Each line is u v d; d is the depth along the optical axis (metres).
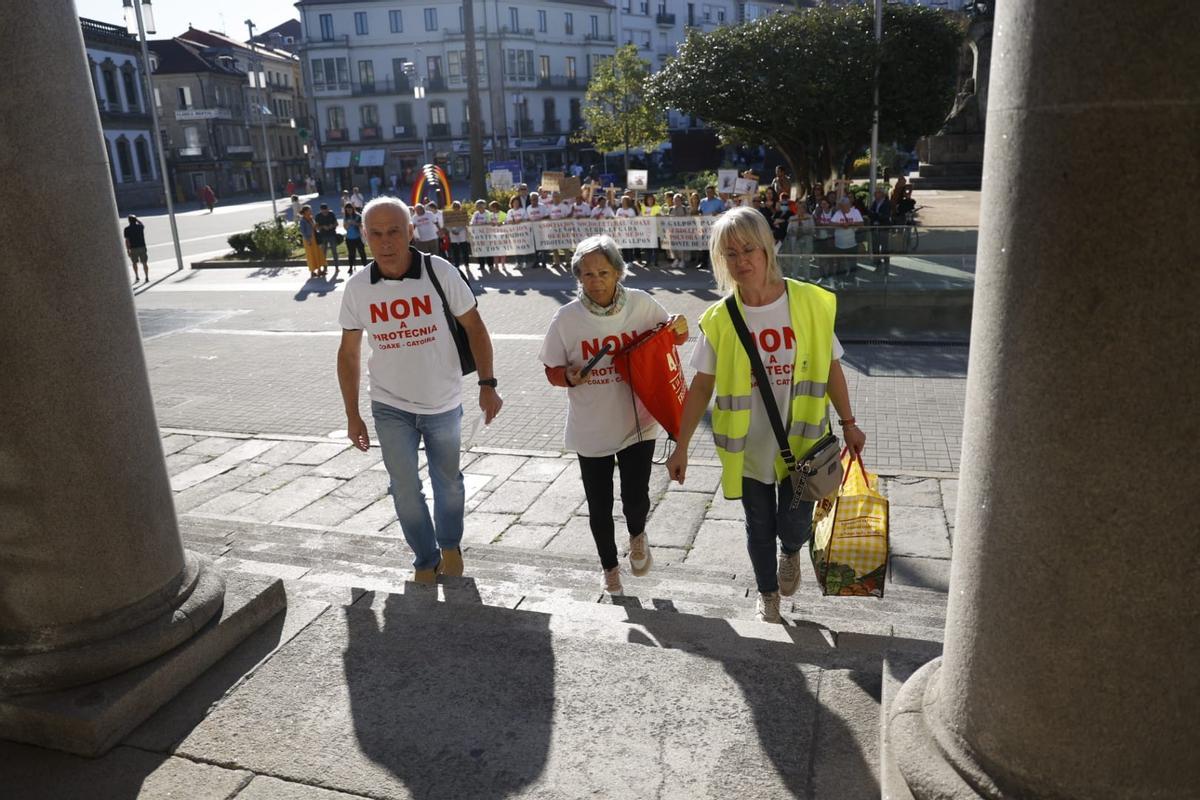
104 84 56.91
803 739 2.51
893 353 10.20
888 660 2.60
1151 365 1.59
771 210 16.45
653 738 2.54
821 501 3.35
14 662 2.70
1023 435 1.76
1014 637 1.87
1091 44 1.53
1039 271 1.67
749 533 3.54
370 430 8.37
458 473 4.29
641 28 80.12
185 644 2.90
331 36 71.81
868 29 21.11
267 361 11.45
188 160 66.44
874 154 18.98
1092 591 1.74
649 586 4.57
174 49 69.06
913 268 11.04
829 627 3.73
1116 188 1.55
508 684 2.81
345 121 73.44
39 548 2.70
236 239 22.78
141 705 2.71
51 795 2.44
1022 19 1.65
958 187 29.59
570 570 4.82
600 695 2.74
